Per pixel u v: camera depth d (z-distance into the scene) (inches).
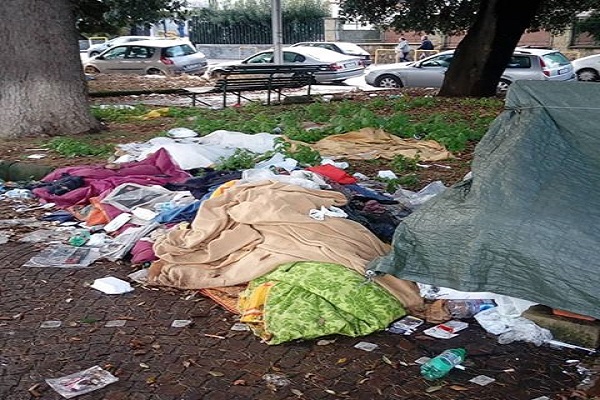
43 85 414.9
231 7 1595.7
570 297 150.5
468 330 167.3
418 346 159.9
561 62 823.1
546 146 168.6
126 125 473.7
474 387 142.9
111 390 143.4
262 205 200.4
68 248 225.9
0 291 193.6
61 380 146.9
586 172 163.9
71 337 166.7
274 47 774.5
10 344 163.0
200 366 152.7
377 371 149.6
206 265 195.2
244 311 174.6
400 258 172.2
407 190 280.1
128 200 251.1
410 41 1450.5
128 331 169.6
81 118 428.1
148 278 197.5
